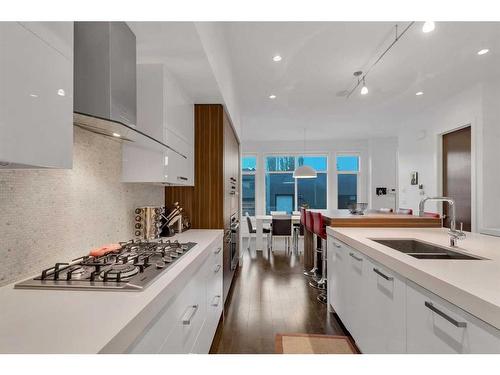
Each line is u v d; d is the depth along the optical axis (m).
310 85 4.09
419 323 1.26
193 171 2.97
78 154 1.56
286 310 2.92
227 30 2.69
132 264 1.33
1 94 0.73
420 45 2.97
